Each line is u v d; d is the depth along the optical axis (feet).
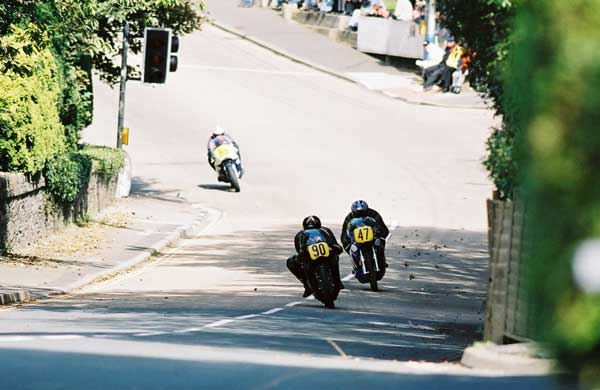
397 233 248.32
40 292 153.69
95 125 362.12
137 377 71.31
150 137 357.41
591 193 30.01
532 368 74.28
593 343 30.09
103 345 89.76
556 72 30.66
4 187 178.70
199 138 361.10
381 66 470.39
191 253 215.10
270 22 519.19
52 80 206.49
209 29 504.02
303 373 73.56
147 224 241.35
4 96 186.70
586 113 30.09
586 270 29.53
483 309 147.33
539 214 31.07
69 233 217.36
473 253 222.69
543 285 30.83
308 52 479.41
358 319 134.31
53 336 97.45
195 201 284.20
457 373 73.05
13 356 80.38
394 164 339.98
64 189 210.38
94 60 278.67
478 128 389.19
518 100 34.65
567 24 30.86
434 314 145.38
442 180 321.11
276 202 289.74
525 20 32.73
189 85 416.46
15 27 171.01
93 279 173.06
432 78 433.89
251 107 399.85
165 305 144.05
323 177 320.09
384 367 77.61
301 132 374.84
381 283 182.19
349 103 416.05
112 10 252.01
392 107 414.21
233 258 208.03
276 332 112.78
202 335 105.50
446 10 114.62
